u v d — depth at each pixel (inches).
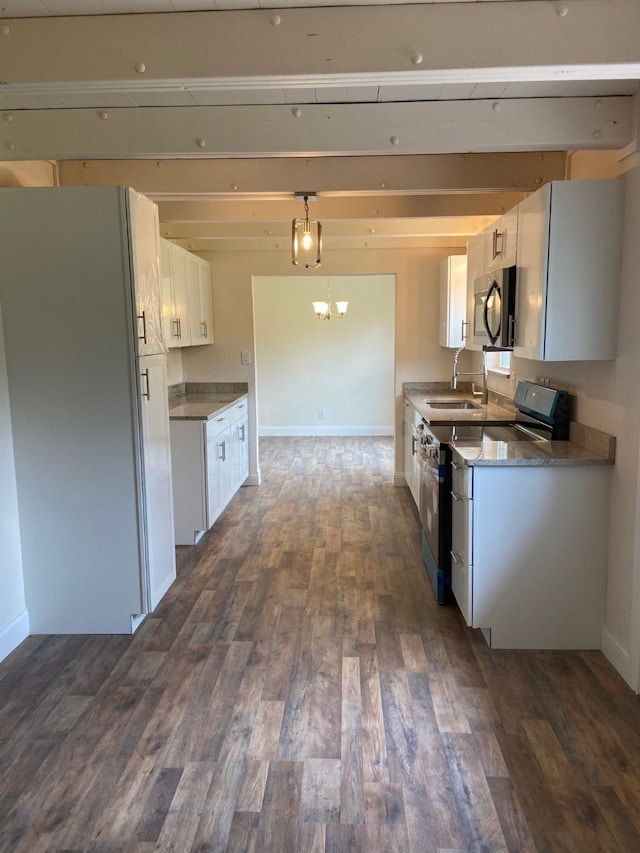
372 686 97.3
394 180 126.9
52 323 108.3
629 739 83.9
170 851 66.1
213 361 228.8
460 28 72.2
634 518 95.0
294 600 130.5
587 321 99.7
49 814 71.4
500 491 104.5
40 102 93.7
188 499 165.0
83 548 114.3
